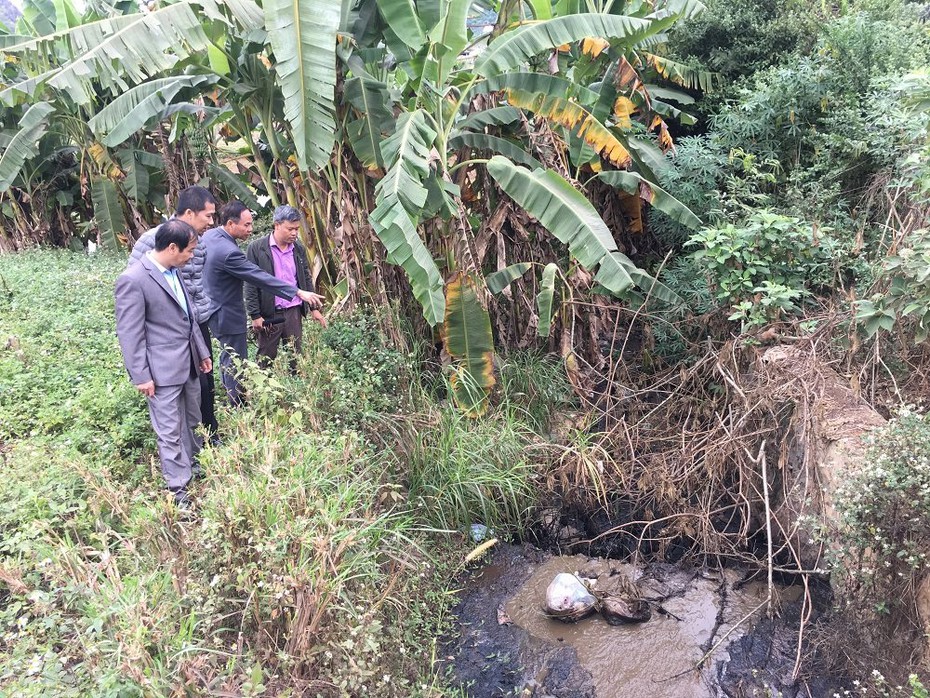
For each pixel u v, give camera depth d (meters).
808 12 7.67
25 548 2.74
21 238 11.02
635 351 6.76
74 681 2.29
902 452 2.96
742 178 6.73
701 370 5.42
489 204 6.10
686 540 4.61
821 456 3.86
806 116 6.59
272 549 2.65
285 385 4.34
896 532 2.95
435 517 4.45
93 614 2.48
